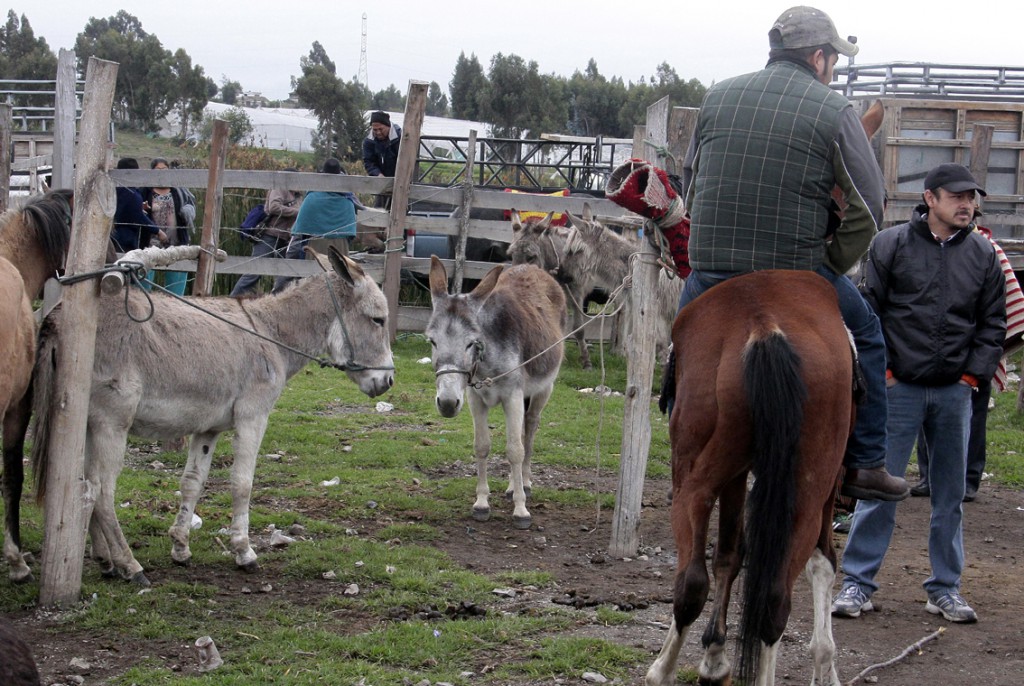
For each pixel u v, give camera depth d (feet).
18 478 17.34
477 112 140.46
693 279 14.44
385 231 44.11
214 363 18.16
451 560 20.17
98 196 16.01
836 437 12.00
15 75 143.54
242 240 48.55
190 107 146.30
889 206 43.24
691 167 14.84
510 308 23.53
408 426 32.45
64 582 16.33
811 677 14.97
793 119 13.33
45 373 16.57
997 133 44.29
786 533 11.10
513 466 23.45
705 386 12.12
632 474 21.12
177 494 23.18
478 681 14.44
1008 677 15.30
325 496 24.13
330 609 17.13
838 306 13.08
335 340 20.22
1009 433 35.47
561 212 46.91
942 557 18.12
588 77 168.55
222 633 15.71
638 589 19.20
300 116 151.74
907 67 55.42
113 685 13.71
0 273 15.30
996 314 17.84
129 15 241.96
